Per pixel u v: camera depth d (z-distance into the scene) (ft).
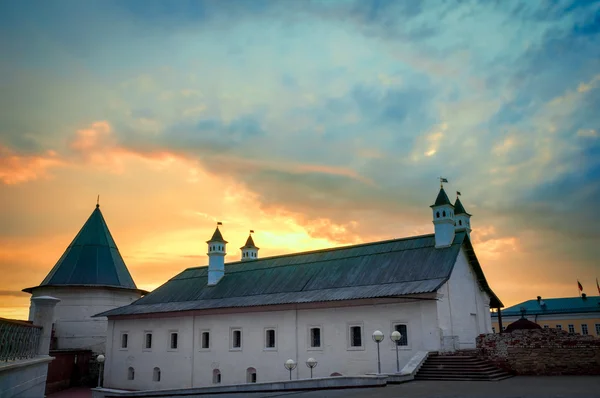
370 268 105.70
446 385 62.59
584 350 74.69
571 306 201.98
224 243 135.33
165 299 134.41
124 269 163.73
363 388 62.49
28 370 40.70
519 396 49.65
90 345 145.59
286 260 127.03
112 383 131.13
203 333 117.19
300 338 100.32
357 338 94.22
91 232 162.81
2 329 35.45
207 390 75.82
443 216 102.01
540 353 77.30
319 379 66.49
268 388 69.56
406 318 88.43
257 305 106.01
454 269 97.09
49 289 148.77
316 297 100.27
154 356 124.26
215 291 127.54
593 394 50.39
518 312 208.64
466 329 96.58
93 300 149.48
